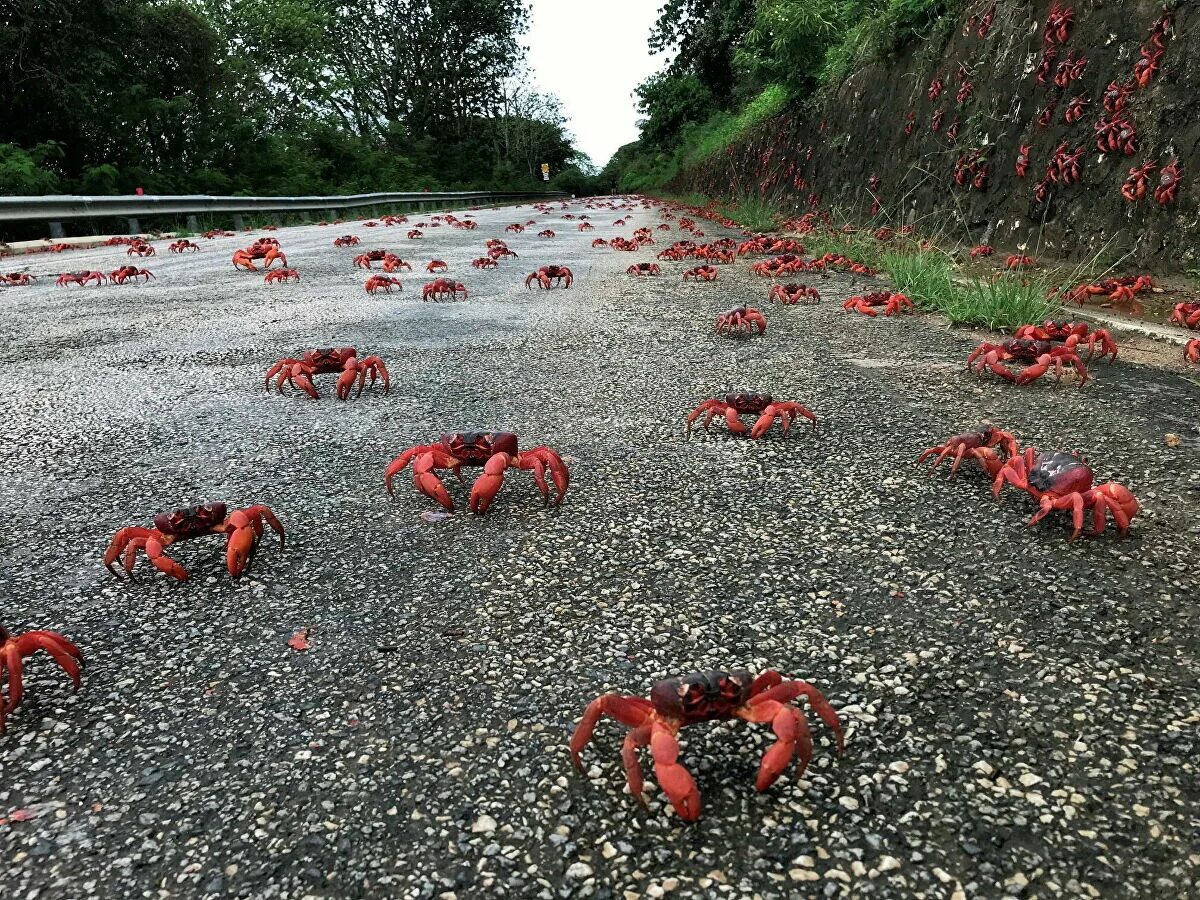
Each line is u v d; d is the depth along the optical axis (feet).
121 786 7.16
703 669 8.79
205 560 11.51
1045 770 7.13
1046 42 40.19
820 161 77.41
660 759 6.27
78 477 14.55
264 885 6.07
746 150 110.11
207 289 37.47
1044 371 19.27
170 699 8.40
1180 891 5.89
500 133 270.46
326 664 8.98
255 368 22.26
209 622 9.86
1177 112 30.53
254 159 118.62
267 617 9.95
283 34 149.79
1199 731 7.59
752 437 16.24
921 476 14.16
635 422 17.48
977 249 40.83
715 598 10.25
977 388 19.57
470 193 181.27
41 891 6.04
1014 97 43.06
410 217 108.17
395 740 7.72
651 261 48.60
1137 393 18.74
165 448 15.97
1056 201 37.68
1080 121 36.83
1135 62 33.68
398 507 13.16
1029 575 10.61
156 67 102.94
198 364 22.72
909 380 20.42
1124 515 11.30
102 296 35.47
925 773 7.11
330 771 7.30
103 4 91.25
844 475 14.29
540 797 6.92
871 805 6.75
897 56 63.16
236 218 84.69
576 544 11.78
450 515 12.84
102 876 6.18
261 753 7.57
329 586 10.68
